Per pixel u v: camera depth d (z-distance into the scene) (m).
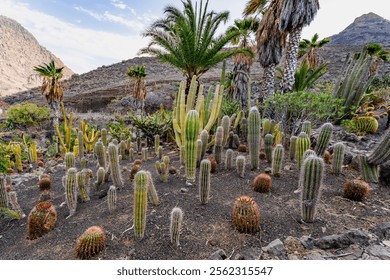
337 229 2.70
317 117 6.73
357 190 3.29
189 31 7.32
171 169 4.57
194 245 2.52
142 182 2.58
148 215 3.07
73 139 9.59
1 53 144.50
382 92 12.30
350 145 5.87
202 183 3.21
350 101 7.91
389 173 3.76
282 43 9.48
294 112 6.61
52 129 15.56
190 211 3.12
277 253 2.31
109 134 10.03
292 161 4.93
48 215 3.09
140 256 2.41
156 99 22.31
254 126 4.32
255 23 11.24
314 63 14.74
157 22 7.78
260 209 3.10
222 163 4.90
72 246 2.70
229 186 3.81
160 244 2.55
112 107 23.53
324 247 2.38
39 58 180.00
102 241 2.51
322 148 4.44
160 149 6.00
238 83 11.61
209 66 8.06
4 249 2.92
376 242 2.44
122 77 41.56
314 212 2.78
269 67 10.05
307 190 2.73
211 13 7.53
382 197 3.44
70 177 3.39
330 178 4.01
